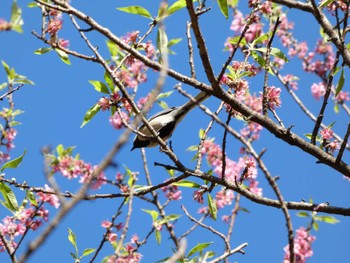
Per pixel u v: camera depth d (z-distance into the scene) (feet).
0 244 40.78
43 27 36.86
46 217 42.06
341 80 35.94
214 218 36.29
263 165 21.53
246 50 38.45
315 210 35.63
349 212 35.40
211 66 34.17
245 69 37.78
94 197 36.22
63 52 36.63
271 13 37.96
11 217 41.70
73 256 39.99
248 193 35.42
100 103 36.96
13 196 37.37
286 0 37.91
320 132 38.17
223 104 38.68
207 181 38.81
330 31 37.17
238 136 21.40
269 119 36.45
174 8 36.50
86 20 34.22
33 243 12.46
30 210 41.88
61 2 34.17
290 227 21.67
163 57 16.07
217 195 55.67
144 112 16.11
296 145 36.42
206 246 36.94
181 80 35.45
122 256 41.42
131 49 34.91
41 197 42.09
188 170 35.94
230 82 36.45
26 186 36.99
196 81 35.47
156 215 44.27
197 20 32.22
